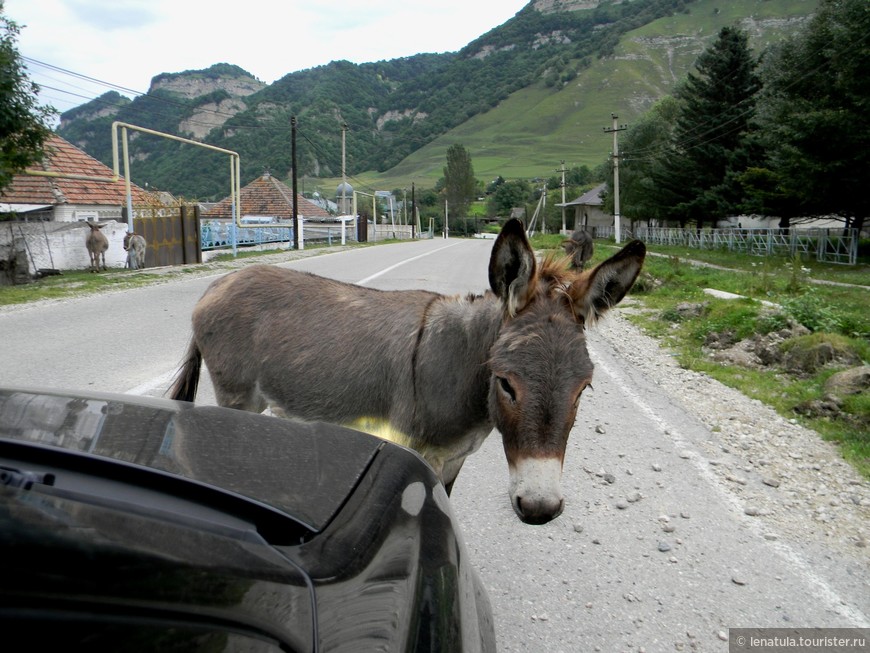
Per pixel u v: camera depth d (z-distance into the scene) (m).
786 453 5.41
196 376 3.99
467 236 112.38
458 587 1.70
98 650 0.99
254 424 2.10
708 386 7.53
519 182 135.62
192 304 11.77
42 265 17.73
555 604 3.20
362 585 1.44
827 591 3.39
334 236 49.22
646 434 5.75
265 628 1.19
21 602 1.01
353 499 1.75
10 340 8.15
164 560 1.23
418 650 1.37
